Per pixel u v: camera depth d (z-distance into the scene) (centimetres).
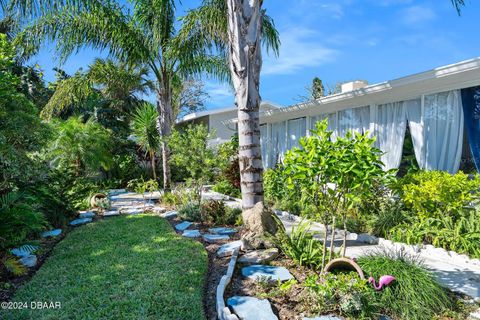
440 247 527
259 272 447
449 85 665
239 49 575
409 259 439
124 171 1706
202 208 816
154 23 1139
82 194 940
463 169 655
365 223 653
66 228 769
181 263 501
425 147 721
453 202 558
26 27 998
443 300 359
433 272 434
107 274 462
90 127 1412
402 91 738
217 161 929
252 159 581
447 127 680
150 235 668
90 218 866
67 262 517
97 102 1941
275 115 1180
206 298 399
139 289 409
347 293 343
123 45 1119
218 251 557
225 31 1058
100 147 1423
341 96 844
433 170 691
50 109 1291
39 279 452
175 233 689
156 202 1138
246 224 560
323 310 343
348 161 372
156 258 524
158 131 1480
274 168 1245
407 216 611
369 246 584
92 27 1053
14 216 508
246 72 577
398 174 785
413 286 360
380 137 826
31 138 670
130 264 498
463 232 534
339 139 390
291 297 376
